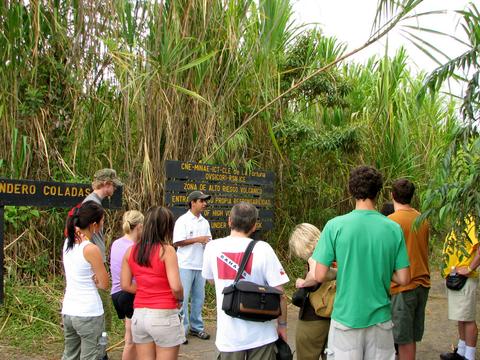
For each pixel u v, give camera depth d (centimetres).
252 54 730
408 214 392
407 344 385
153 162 645
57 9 618
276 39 784
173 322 332
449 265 445
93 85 636
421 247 389
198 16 682
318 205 954
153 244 332
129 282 351
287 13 841
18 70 573
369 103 1027
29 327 509
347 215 288
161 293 331
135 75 627
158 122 645
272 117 827
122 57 627
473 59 329
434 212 336
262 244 301
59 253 610
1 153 563
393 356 277
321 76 838
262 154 829
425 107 1106
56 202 488
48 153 602
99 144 655
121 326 551
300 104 923
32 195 469
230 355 287
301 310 339
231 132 748
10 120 562
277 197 867
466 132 329
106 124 661
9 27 544
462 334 471
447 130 1086
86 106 629
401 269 282
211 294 687
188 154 693
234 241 303
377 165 1020
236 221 306
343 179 995
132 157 646
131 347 404
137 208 628
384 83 893
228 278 294
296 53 855
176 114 662
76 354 357
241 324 286
